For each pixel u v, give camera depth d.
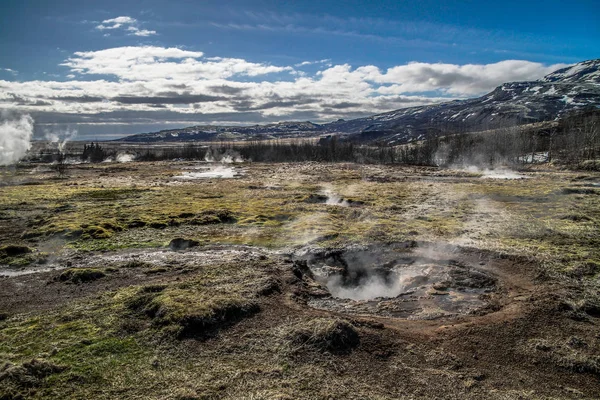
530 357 15.21
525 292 21.97
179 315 17.45
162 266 26.72
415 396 12.84
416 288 24.02
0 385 12.97
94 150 163.62
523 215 43.00
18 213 47.31
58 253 30.83
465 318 18.97
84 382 13.52
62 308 19.59
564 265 25.42
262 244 33.31
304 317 18.42
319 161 139.50
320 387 13.18
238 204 52.16
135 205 51.81
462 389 13.23
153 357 15.05
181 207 49.50
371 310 20.45
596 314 18.70
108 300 20.28
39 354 15.09
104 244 33.19
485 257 28.64
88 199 57.41
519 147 108.19
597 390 13.38
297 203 53.31
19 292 22.28
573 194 55.97
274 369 14.18
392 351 15.62
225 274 24.33
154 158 164.12
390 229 37.06
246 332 17.00
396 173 94.62
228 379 13.62
